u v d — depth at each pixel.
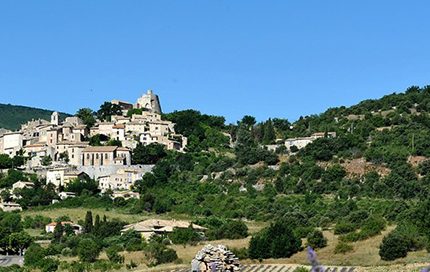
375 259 128.12
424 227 139.25
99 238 177.50
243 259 138.50
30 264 150.50
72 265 143.00
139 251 159.12
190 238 164.50
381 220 152.12
